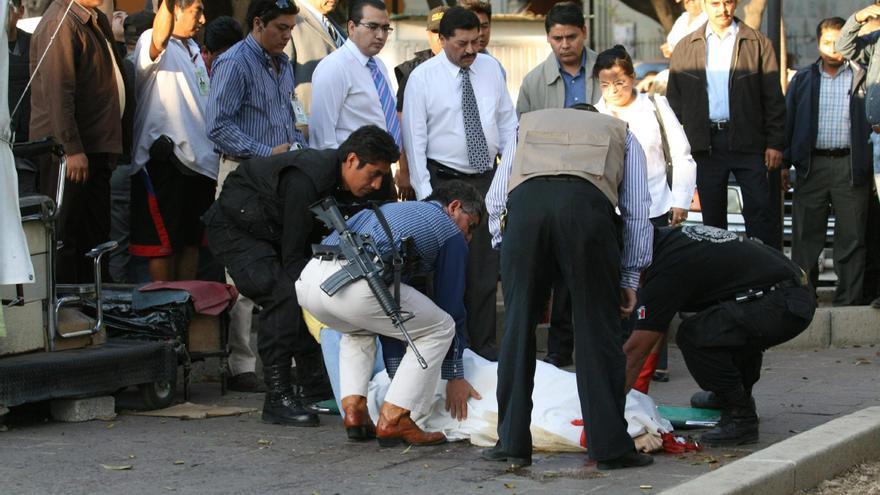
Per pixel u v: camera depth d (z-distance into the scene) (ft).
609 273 43.16
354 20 63.31
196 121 67.31
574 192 42.80
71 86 61.77
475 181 65.05
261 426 52.75
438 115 64.75
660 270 47.98
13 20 64.69
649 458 45.03
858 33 74.43
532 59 104.68
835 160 82.02
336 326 48.62
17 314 52.70
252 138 60.13
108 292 60.08
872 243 84.58
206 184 68.23
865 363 71.77
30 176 60.59
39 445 48.19
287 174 51.65
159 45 65.62
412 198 67.26
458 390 49.44
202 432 51.29
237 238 53.16
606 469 44.01
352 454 47.09
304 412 53.01
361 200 52.70
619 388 43.70
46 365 51.16
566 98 68.64
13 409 54.80
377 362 53.88
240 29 69.77
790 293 47.75
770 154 74.74
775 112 74.28
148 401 56.08
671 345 78.18
